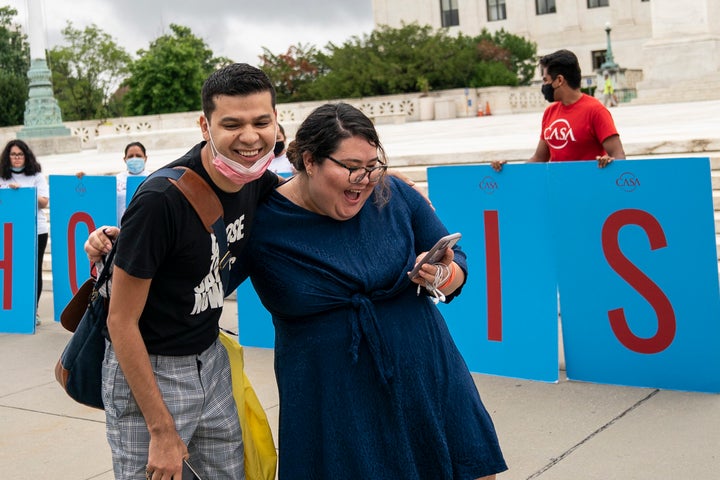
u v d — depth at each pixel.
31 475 4.36
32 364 6.45
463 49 40.47
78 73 50.09
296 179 2.81
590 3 52.78
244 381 2.98
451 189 5.30
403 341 2.73
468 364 5.37
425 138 17.06
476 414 2.86
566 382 5.07
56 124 27.39
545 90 5.87
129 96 42.44
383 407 2.71
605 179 4.80
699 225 4.57
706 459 3.88
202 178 2.51
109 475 4.30
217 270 2.63
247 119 2.40
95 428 5.00
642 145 9.15
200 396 2.68
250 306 6.40
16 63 53.38
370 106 37.25
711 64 29.55
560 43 53.53
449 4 55.75
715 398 4.61
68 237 7.56
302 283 2.71
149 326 2.60
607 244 4.85
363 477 2.67
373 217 2.79
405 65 38.91
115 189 7.25
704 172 4.52
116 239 2.76
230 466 2.81
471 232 5.27
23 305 7.42
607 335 4.93
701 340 4.66
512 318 5.20
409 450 2.70
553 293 5.07
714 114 16.95
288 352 2.79
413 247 2.83
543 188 5.01
